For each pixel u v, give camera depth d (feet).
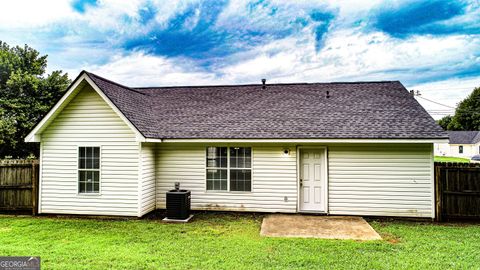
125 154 31.83
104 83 33.17
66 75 76.33
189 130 34.81
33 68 79.25
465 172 29.99
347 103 38.22
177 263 18.10
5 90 69.67
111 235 24.59
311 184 33.88
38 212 33.37
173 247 21.30
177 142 34.68
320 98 40.45
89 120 32.53
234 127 34.68
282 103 39.96
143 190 32.40
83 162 32.99
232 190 34.78
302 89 43.96
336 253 20.04
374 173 31.96
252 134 32.83
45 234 24.82
